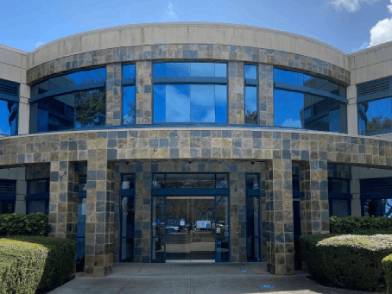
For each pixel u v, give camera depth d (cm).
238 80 2075
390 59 2264
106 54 2106
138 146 1594
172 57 2056
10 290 996
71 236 1639
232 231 1961
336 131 2362
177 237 1973
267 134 1623
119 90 2077
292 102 2198
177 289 1341
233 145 1596
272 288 1344
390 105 2259
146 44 2072
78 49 2166
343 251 1305
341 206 2281
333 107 2367
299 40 2211
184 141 1585
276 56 2138
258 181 2019
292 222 1596
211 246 1967
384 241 1299
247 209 2000
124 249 1981
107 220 1592
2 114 2266
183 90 2075
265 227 1778
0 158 1722
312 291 1295
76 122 2173
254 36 2120
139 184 1991
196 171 1986
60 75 2239
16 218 1612
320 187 1647
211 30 2081
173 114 2055
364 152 1745
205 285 1400
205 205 1994
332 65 2316
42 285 1234
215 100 2073
